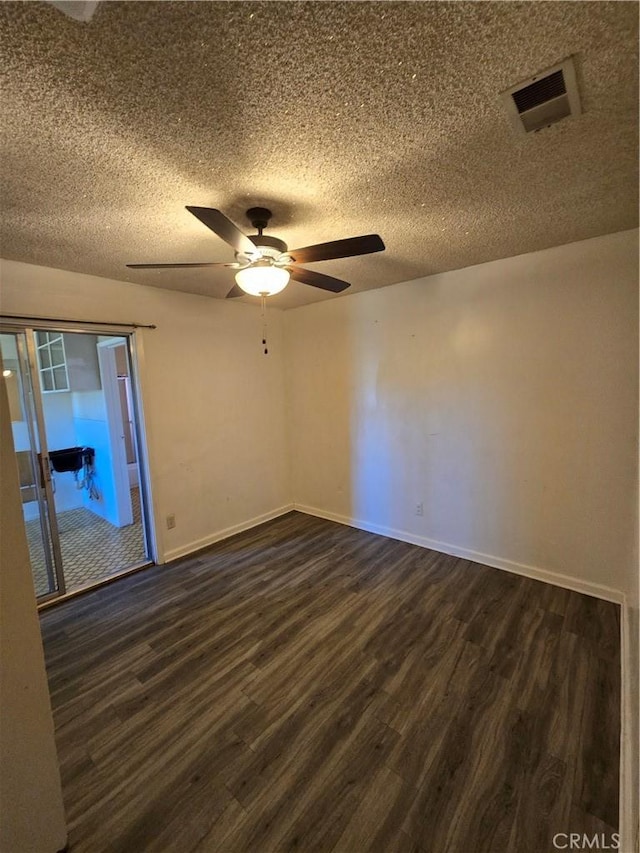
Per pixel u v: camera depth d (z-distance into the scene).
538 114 1.25
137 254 2.38
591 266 2.42
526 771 1.45
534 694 1.80
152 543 3.25
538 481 2.76
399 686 1.87
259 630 2.34
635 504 2.31
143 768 1.51
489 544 3.04
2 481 1.10
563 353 2.57
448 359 3.10
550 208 1.95
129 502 4.27
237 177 1.58
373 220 2.04
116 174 1.52
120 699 1.84
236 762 1.52
